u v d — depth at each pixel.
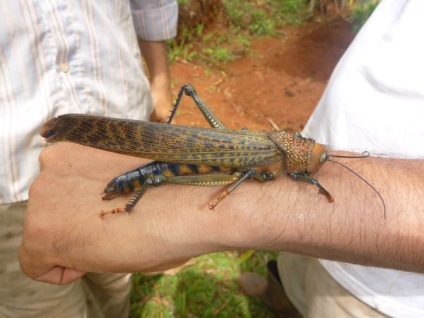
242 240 0.15
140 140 0.17
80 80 0.21
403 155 0.17
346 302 0.21
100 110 0.22
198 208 0.15
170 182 0.16
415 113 0.17
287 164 0.16
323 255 0.15
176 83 0.60
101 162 0.18
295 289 0.28
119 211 0.15
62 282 0.18
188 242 0.15
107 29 0.22
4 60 0.18
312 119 0.24
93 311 0.30
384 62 0.18
